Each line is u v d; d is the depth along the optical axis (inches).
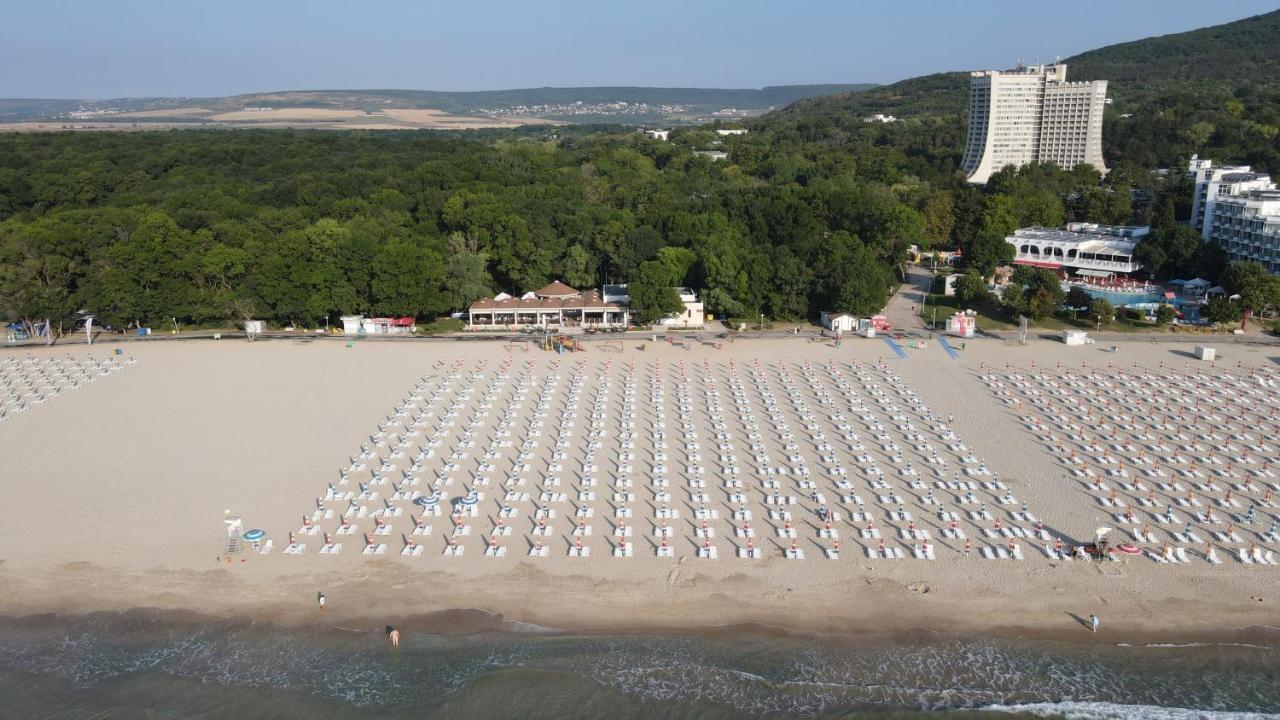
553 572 2738.7
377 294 5792.3
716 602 2591.0
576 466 3506.4
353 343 5492.1
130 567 2795.3
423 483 3351.4
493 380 4670.3
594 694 2250.2
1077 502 3127.5
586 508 3122.5
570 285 6712.6
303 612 2578.7
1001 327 5693.9
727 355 5147.6
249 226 6299.2
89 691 2300.7
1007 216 7775.6
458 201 7052.2
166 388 4579.2
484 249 6624.0
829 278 5885.8
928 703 2209.6
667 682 2293.3
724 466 3444.9
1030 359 4950.8
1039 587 2620.6
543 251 6555.1
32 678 2346.2
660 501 3176.7
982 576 2679.6
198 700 2263.8
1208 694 2219.5
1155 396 4261.8
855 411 4104.3
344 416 4116.6
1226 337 5354.3
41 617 2566.4
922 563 2753.4
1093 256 7042.3
